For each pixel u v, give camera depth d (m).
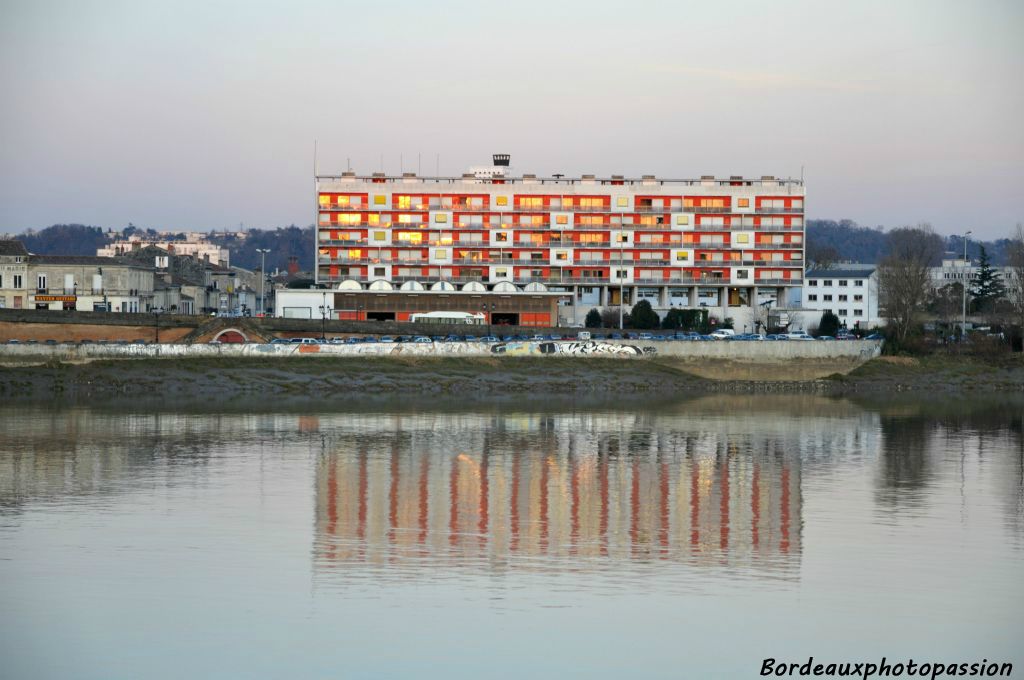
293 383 192.88
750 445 148.50
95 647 73.12
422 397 192.88
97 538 96.06
